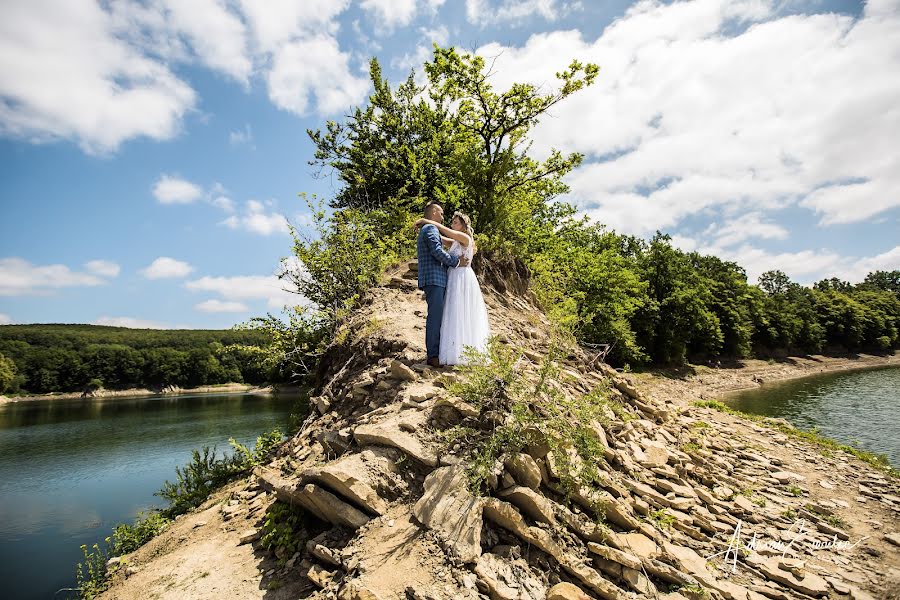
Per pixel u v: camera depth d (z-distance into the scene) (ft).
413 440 12.76
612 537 11.45
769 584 11.85
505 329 24.90
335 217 34.35
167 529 18.66
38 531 56.59
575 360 24.79
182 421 154.92
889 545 14.83
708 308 175.73
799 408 88.02
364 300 29.35
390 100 68.74
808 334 231.71
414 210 48.60
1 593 39.11
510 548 10.32
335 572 9.95
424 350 19.56
